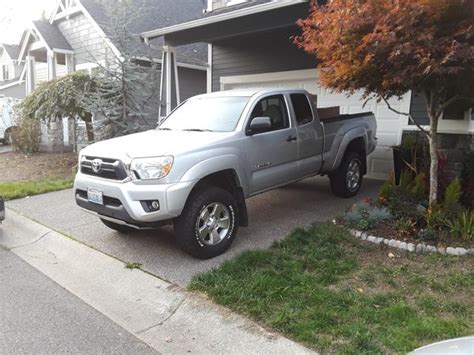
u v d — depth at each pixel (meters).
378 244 4.52
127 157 4.09
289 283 3.62
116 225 5.11
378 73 4.38
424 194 5.34
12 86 21.38
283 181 5.41
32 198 7.38
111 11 9.87
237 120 4.90
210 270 3.98
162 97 9.65
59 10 15.17
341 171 6.52
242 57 10.27
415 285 3.59
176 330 3.19
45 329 3.23
